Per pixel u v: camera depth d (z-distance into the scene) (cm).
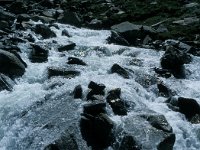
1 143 1540
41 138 1465
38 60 2073
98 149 1426
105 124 1448
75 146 1397
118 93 1642
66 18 3092
